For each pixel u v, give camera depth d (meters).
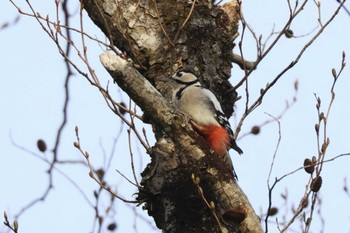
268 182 9.59
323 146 9.99
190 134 10.10
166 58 11.83
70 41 10.64
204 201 9.91
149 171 10.85
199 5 12.10
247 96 11.45
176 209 10.22
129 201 10.79
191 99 11.69
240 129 11.51
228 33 12.09
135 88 9.75
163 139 10.45
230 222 9.48
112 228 12.95
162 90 11.70
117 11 12.02
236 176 11.35
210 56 11.95
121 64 9.68
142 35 11.91
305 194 9.83
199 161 10.11
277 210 11.88
